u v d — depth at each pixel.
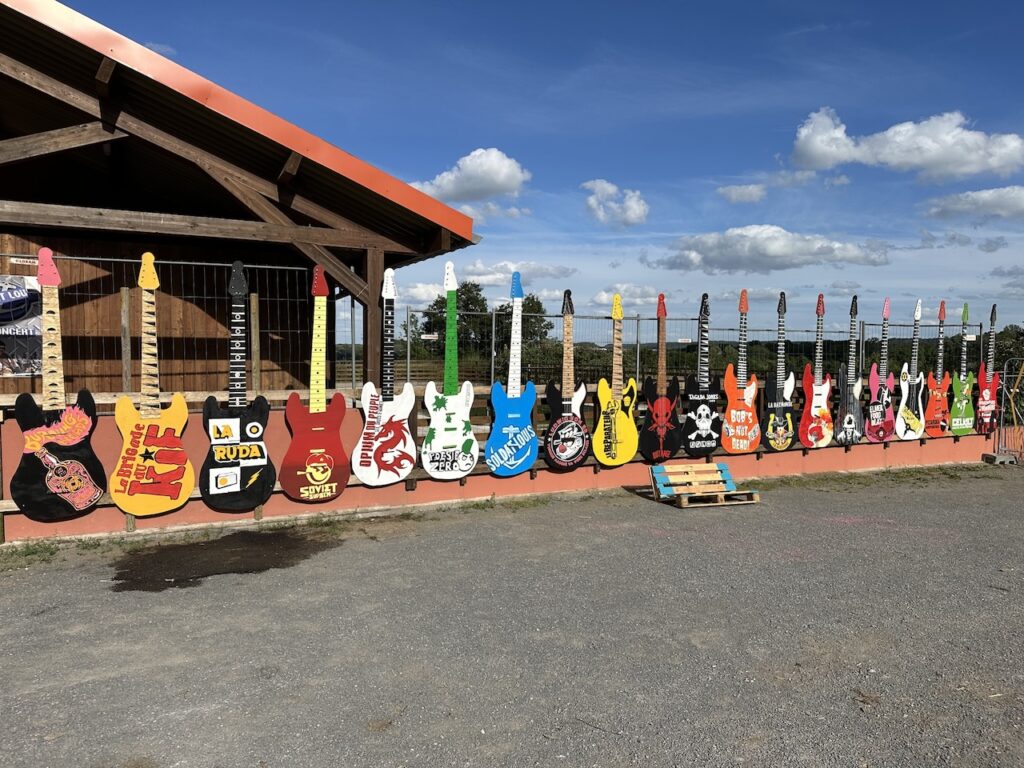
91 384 8.89
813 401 11.59
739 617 5.05
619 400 9.86
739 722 3.58
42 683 3.92
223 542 6.93
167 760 3.17
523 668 4.18
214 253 9.62
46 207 6.75
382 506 8.27
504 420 9.02
